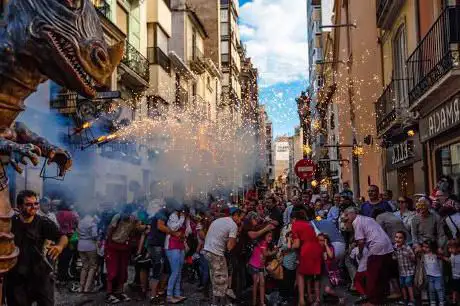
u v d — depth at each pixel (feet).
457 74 33.58
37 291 15.62
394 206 39.27
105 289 35.81
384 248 28.19
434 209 31.55
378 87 64.13
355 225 28.86
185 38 114.83
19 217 15.52
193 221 41.01
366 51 72.90
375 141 67.67
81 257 34.81
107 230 32.09
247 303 30.53
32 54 11.53
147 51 85.66
